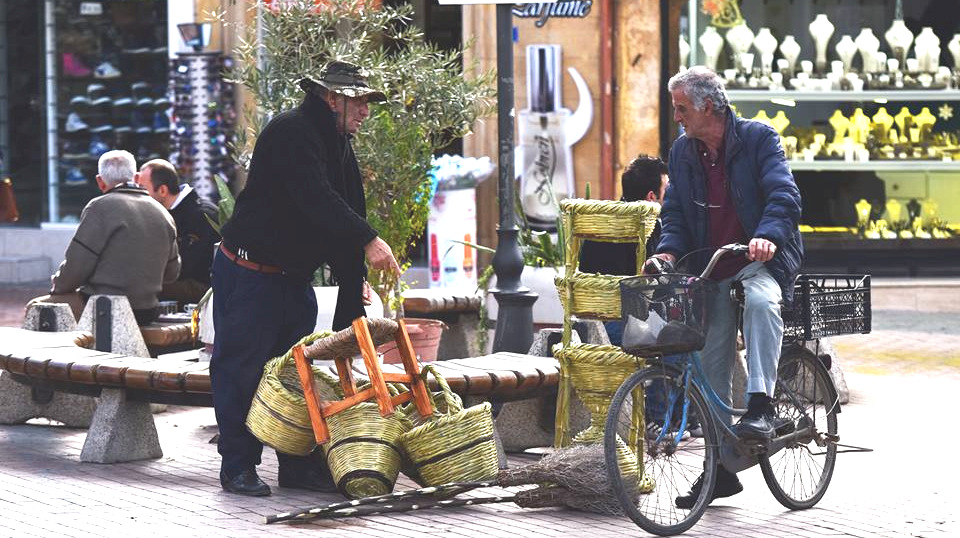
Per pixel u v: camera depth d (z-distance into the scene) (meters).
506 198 13.42
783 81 23.14
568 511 9.73
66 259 13.73
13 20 25.73
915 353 17.86
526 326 13.40
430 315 15.46
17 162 25.91
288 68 13.31
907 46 23.23
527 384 11.15
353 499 9.77
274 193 10.09
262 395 10.06
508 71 13.38
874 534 9.26
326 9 13.27
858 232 23.09
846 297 10.04
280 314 10.27
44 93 25.69
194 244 15.28
